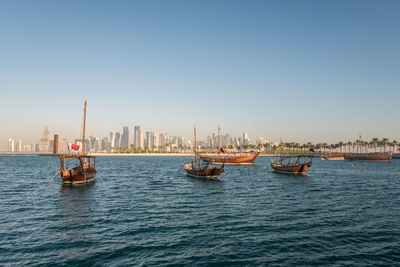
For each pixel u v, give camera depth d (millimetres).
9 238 19188
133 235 20000
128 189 43875
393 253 16828
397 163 153125
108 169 94125
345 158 190625
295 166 72000
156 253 16625
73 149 51781
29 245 17875
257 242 18625
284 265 15031
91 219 24484
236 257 16094
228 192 41375
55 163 137750
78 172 48594
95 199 34500
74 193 39125
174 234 20266
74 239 19062
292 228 21922
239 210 28531
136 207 29797
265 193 40469
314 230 21422
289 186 48969
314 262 15445
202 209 28969
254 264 15164
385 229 21766
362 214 26797
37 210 28031
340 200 34656
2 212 27016
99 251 16891
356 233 20688
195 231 21016
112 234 20203
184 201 33594
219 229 21547
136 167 107625
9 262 15266
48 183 50844
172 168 102062
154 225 22625
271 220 24391
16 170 86312
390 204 31969
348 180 59938
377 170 93938
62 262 15297
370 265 15109
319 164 138750
